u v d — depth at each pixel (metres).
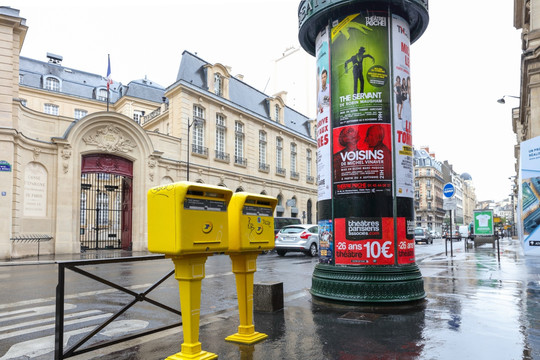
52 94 43.16
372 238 6.00
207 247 3.53
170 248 3.34
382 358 3.57
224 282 9.55
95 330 3.80
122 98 44.06
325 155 6.60
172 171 26.08
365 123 6.20
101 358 3.72
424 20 6.65
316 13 6.57
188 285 3.57
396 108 6.29
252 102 35.31
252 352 3.79
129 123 23.36
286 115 40.81
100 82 49.47
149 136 24.70
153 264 14.82
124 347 4.07
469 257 15.56
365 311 5.47
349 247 6.09
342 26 6.45
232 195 3.78
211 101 29.53
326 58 6.69
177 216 3.30
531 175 12.77
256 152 34.59
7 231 17.92
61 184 20.77
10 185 18.17
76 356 3.82
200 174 28.02
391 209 6.08
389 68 6.29
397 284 5.84
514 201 71.12
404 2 6.17
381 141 6.15
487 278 8.85
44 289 8.62
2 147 18.05
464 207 143.75
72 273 11.84
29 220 19.48
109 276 10.88
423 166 99.06
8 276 11.03
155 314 6.07
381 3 6.31
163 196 3.43
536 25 16.59
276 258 17.55
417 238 37.47
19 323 5.55
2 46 18.75
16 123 18.84
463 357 3.57
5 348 4.41
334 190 6.36
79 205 21.55
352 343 4.02
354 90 6.29
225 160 30.47
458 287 7.53
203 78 29.75
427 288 7.41
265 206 4.44
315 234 19.08
